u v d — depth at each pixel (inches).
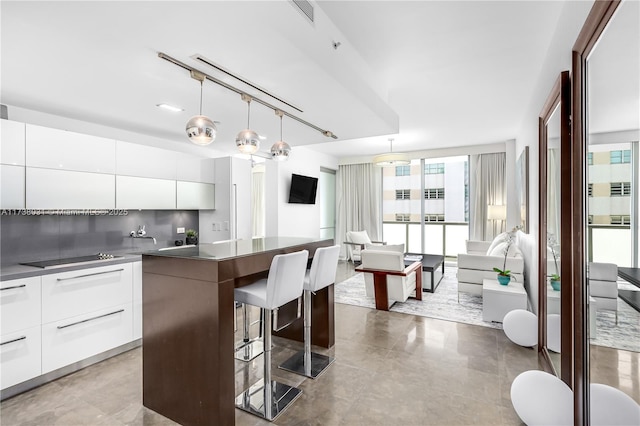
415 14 85.5
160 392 79.5
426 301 176.9
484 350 114.5
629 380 46.6
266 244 103.7
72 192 115.2
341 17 86.4
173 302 76.9
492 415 78.0
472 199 271.7
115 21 59.8
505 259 160.1
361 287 208.7
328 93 97.9
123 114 122.3
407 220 306.0
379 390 89.1
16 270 93.3
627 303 45.1
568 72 73.4
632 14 41.4
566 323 77.1
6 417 78.7
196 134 85.7
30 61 76.7
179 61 76.6
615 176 47.1
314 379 95.0
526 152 156.5
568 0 76.4
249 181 181.3
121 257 122.2
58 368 96.5
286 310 122.9
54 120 124.1
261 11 61.1
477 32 94.7
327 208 315.0
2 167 98.3
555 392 69.0
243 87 93.1
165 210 162.6
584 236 58.9
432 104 160.1
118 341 112.6
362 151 290.5
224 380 71.4
